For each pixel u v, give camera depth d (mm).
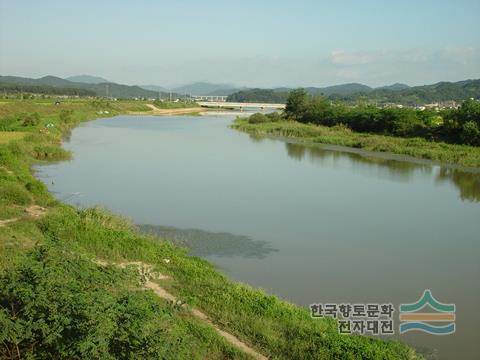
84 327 7953
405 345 11117
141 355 7711
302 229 21141
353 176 34719
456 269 16969
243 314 11609
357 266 16969
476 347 11555
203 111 146250
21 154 34875
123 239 16469
